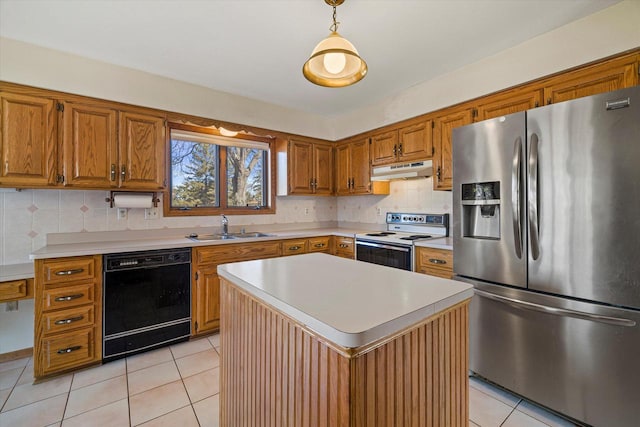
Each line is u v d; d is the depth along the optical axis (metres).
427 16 1.81
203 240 2.68
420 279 1.20
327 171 3.88
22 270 2.05
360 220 3.99
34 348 1.93
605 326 1.43
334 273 1.30
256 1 1.66
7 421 1.59
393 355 0.82
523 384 1.72
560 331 1.58
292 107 3.48
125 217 2.70
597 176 1.44
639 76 1.67
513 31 1.97
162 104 2.62
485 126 1.88
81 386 1.90
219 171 3.34
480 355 1.93
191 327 2.55
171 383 1.95
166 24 1.88
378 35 2.01
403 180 3.43
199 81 2.74
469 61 2.39
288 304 0.90
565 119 1.54
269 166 3.68
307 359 0.86
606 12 1.75
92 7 1.71
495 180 1.82
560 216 1.56
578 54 1.86
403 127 3.07
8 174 2.02
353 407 0.72
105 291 2.16
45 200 2.36
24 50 2.06
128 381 1.96
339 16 1.80
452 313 1.03
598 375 1.46
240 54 2.26
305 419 0.87
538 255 1.65
